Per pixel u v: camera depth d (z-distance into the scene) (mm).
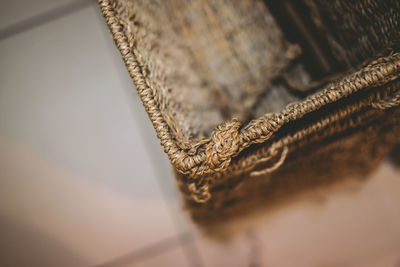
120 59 440
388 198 458
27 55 429
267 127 220
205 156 218
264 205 444
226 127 220
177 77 316
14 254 423
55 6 434
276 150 236
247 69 351
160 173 446
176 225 447
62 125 432
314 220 462
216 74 356
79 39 435
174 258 444
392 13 234
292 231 460
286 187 342
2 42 427
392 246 452
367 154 320
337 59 284
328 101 220
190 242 448
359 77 221
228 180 253
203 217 344
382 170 461
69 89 433
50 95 431
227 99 352
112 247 437
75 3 437
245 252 454
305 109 221
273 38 330
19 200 425
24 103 428
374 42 250
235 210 371
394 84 230
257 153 234
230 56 355
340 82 227
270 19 321
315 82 292
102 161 438
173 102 282
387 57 225
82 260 432
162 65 295
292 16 300
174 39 332
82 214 434
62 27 434
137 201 443
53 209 430
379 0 239
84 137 435
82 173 435
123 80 440
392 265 448
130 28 241
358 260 454
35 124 428
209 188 250
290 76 322
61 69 433
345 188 459
